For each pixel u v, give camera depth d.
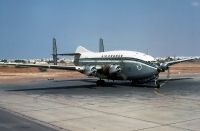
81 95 33.25
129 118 19.75
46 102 27.91
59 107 24.77
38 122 18.88
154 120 19.03
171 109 23.17
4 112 22.73
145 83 47.94
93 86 45.00
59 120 19.42
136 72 42.66
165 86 43.34
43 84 50.12
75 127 17.36
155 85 42.81
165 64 42.03
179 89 39.03
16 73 93.50
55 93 35.75
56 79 63.47
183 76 68.50
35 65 42.22
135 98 30.12
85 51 56.38
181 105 25.22
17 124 18.25
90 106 25.05
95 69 43.25
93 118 19.89
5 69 106.19
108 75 44.62
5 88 43.44
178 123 18.09
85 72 43.53
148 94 33.66
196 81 52.16
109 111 22.48
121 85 45.62
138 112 21.92
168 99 29.16
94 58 50.38
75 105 25.75
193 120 18.92
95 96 32.19
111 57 46.50
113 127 17.23
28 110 23.52
